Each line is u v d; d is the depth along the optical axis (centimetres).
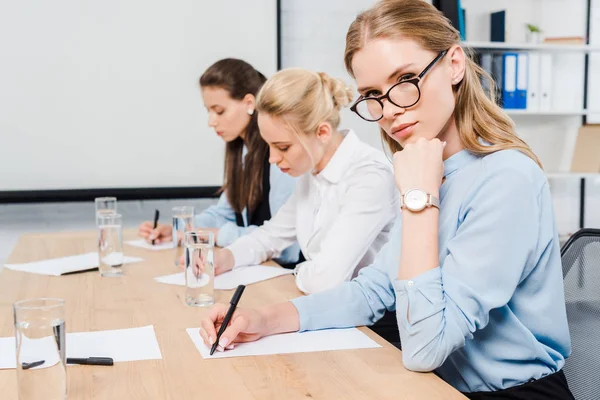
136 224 319
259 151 228
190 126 315
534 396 104
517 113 338
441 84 105
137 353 106
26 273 170
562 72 373
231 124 226
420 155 104
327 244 155
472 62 112
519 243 100
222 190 251
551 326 107
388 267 124
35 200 300
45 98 299
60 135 301
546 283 106
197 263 138
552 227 105
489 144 110
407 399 87
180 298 144
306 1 332
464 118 111
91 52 302
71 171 304
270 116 162
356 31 107
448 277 100
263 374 97
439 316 97
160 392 90
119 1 303
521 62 336
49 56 298
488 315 101
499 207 101
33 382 82
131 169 310
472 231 101
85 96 303
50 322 82
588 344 116
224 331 109
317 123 164
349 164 168
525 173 103
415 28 103
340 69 340
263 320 115
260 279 164
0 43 293
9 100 295
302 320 120
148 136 311
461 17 329
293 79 163
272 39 321
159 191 313
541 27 369
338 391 90
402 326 100
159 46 309
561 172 361
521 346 105
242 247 183
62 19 297
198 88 314
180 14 310
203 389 91
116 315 130
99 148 306
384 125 109
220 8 314
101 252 167
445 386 92
